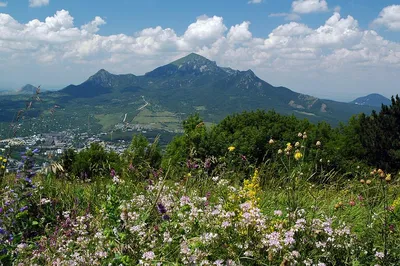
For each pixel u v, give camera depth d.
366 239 3.92
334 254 3.53
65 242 3.75
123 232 3.38
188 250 3.01
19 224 4.32
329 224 3.59
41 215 4.86
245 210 3.60
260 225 3.40
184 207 3.72
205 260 2.95
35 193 5.05
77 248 3.58
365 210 5.34
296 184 5.10
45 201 4.96
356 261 3.39
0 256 3.23
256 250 3.28
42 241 3.79
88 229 3.93
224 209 3.96
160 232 3.47
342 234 3.68
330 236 3.58
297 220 3.52
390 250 3.71
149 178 6.18
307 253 3.40
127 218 3.47
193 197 4.42
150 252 2.94
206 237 3.19
